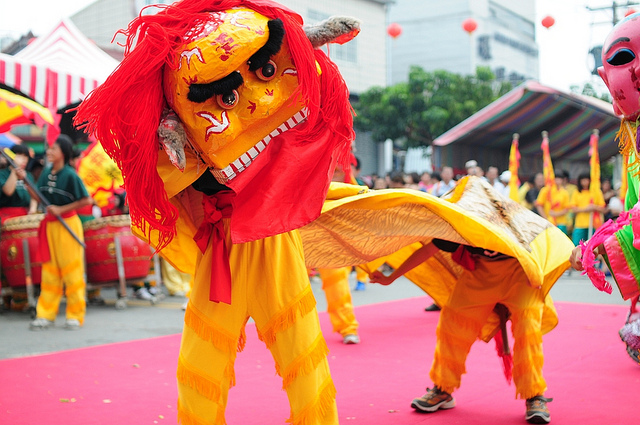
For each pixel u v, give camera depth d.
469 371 4.96
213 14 2.64
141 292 9.78
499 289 3.84
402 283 11.55
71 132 12.31
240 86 2.67
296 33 2.71
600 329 6.68
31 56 9.65
